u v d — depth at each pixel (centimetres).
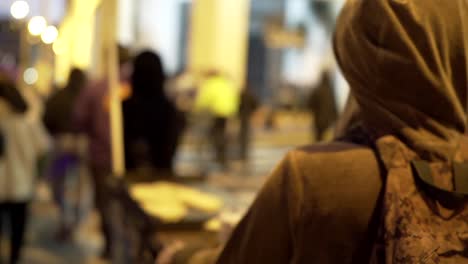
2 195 344
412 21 75
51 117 395
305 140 1064
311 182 75
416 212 73
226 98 813
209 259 94
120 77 324
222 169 752
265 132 1081
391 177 74
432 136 77
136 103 321
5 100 340
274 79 1361
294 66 1391
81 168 425
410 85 76
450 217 74
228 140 843
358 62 79
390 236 72
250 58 1357
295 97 1250
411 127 77
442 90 76
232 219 126
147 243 146
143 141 322
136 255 155
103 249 377
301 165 76
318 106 777
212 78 823
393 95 77
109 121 340
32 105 376
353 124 87
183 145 822
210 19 1252
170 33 1209
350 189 74
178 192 173
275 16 1378
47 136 406
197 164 773
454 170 75
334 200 74
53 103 392
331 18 1371
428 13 77
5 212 380
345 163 76
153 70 325
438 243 72
